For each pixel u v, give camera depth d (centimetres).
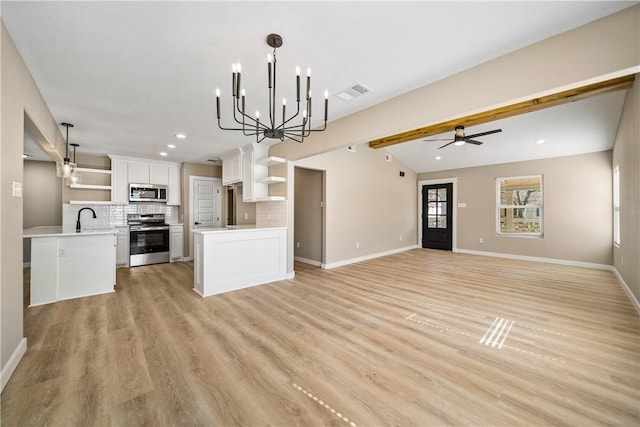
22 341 206
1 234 171
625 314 293
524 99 211
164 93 277
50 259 333
